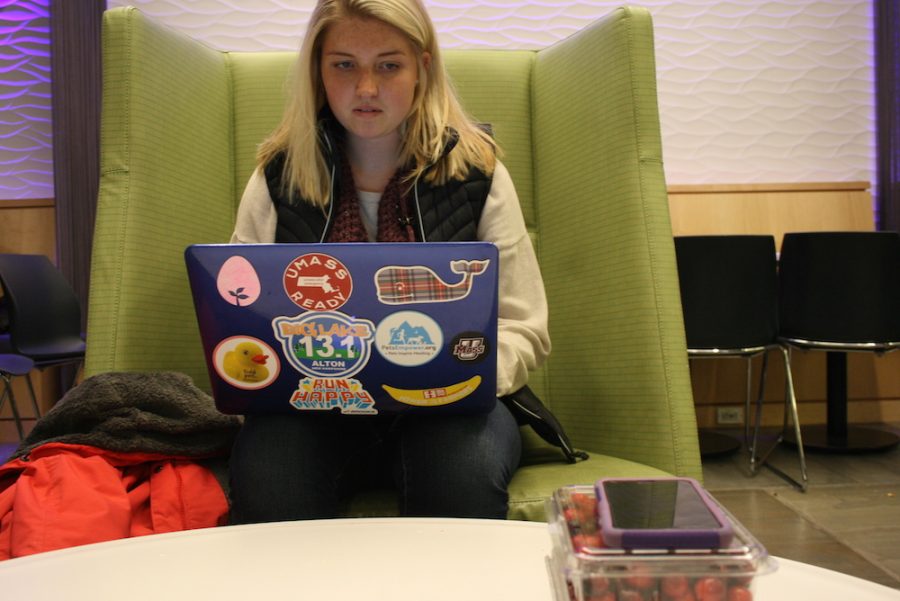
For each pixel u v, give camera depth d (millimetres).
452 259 774
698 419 3229
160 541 753
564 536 506
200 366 1619
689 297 2520
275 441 1020
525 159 1751
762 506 2258
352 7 1121
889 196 3465
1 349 2561
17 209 3326
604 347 1495
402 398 817
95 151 3266
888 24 3438
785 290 2643
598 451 1493
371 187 1324
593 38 1581
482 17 3443
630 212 1455
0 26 3439
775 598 619
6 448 2924
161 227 1515
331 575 659
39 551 909
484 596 613
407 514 1048
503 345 1143
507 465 1067
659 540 464
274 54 1813
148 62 1500
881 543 1933
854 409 3305
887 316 2508
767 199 3258
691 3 3430
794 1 3465
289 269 780
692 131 3471
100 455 1108
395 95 1164
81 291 3254
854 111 3529
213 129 1709
